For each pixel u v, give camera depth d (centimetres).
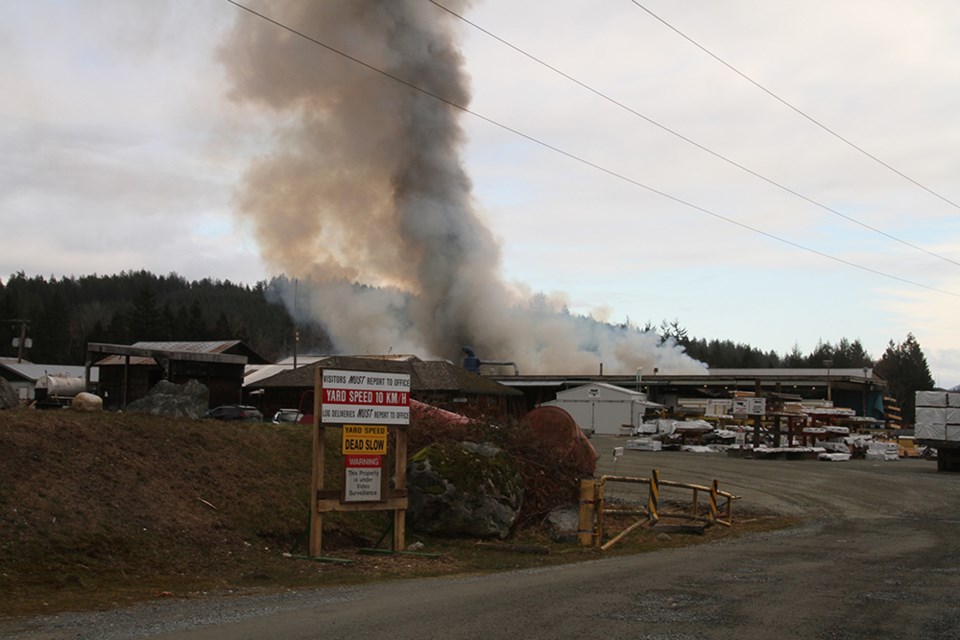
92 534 1193
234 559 1295
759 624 846
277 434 1839
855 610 927
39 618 887
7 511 1152
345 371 1427
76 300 18975
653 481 1855
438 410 2169
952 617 898
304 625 839
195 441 1612
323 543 1511
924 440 4006
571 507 1967
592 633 798
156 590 1075
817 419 5962
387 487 1488
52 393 4456
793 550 1554
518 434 2052
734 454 4712
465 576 1266
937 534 1838
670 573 1232
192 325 13350
